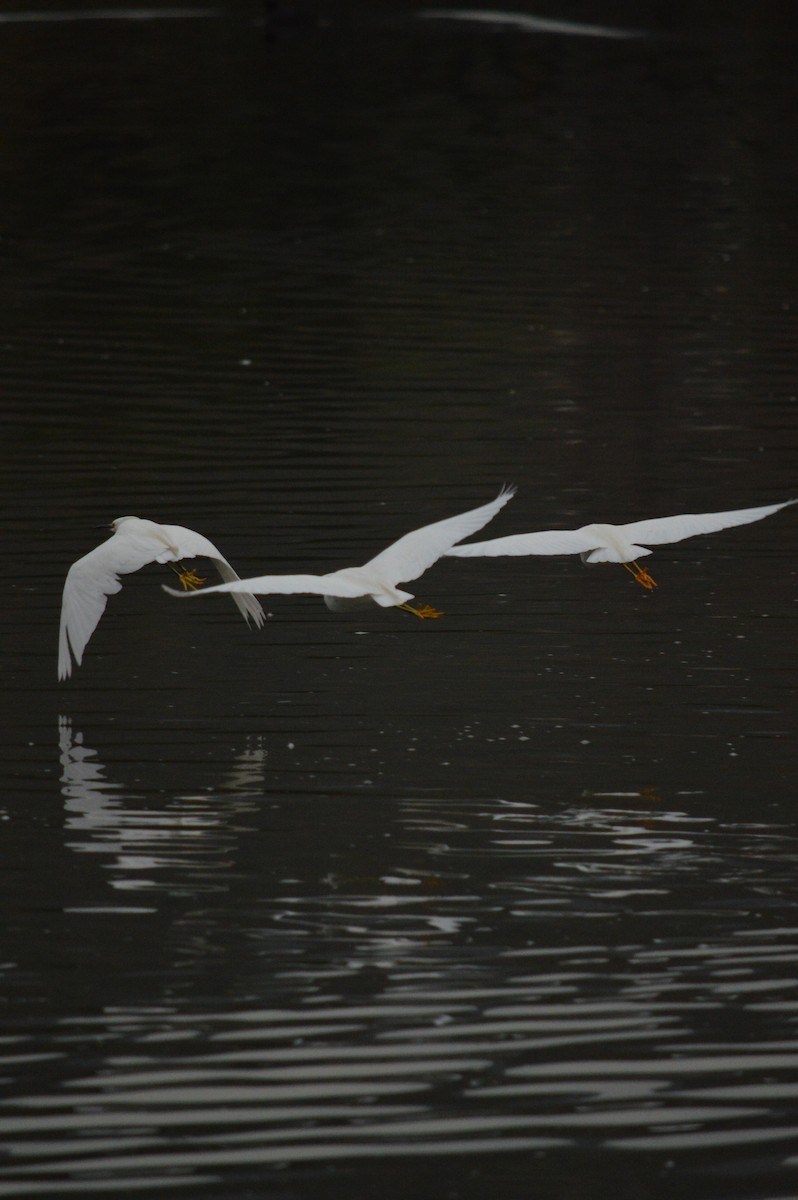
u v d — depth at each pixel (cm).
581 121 4706
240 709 1433
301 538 1861
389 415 2373
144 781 1288
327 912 1079
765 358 2673
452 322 2880
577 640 1595
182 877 1130
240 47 5841
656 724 1396
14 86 5044
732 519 1051
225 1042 931
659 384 2531
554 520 1914
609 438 2264
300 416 2366
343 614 1669
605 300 3019
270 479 2083
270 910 1083
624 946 1038
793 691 1466
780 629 1617
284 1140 848
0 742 1360
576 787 1275
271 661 1548
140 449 2208
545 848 1173
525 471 2112
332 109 4841
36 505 1975
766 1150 843
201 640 1603
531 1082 897
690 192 3900
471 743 1359
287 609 1684
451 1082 898
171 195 3853
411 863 1150
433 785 1279
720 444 2233
